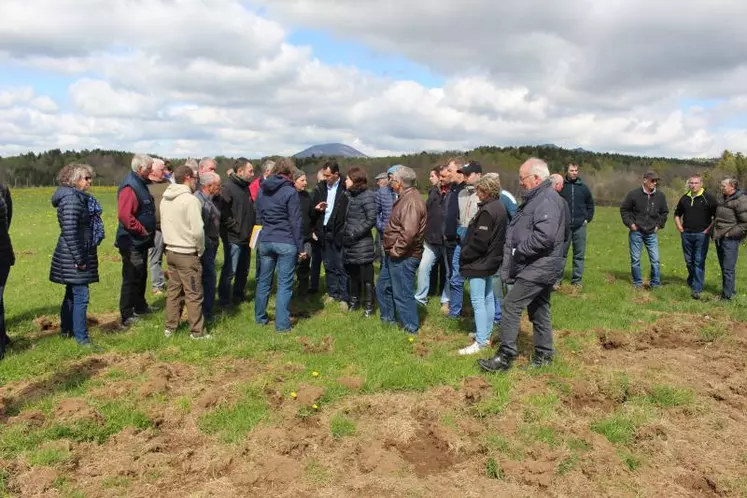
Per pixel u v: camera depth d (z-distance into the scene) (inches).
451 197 311.0
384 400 205.2
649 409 205.8
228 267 321.7
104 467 164.2
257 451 171.9
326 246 346.3
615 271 503.5
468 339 278.8
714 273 493.4
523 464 166.2
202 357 248.2
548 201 216.5
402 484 156.9
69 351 249.8
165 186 321.1
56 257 250.8
